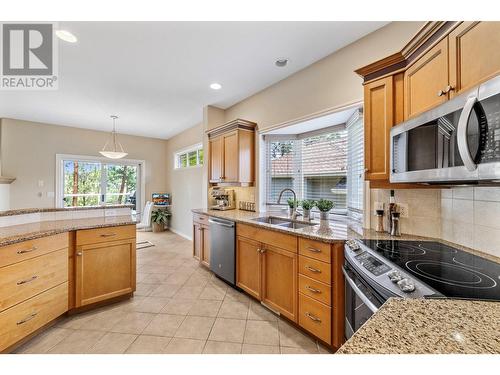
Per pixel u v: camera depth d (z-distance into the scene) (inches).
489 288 36.7
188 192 216.2
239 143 124.6
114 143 215.0
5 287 61.0
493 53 37.8
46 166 193.2
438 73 49.8
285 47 87.7
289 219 105.3
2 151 174.9
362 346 23.5
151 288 107.6
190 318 83.0
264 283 88.8
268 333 74.7
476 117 34.2
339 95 89.7
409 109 58.9
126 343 69.6
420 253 54.0
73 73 107.7
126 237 94.4
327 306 66.3
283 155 128.9
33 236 67.8
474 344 23.5
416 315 29.1
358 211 92.8
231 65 100.8
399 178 55.3
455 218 60.8
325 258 67.1
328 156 112.6
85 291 84.2
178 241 200.4
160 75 109.7
